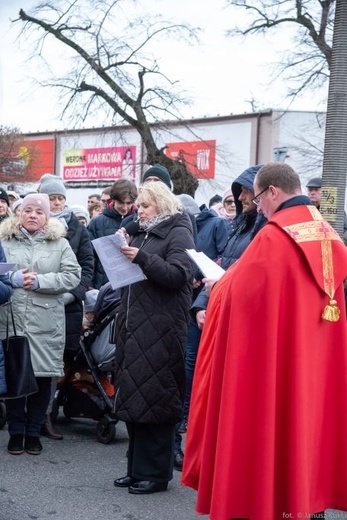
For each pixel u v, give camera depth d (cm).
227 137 2162
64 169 2623
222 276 349
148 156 1526
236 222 435
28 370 434
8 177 2623
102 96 1463
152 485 430
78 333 549
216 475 310
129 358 419
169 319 421
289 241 314
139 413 414
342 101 517
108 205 659
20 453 497
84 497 423
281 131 2025
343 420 328
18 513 396
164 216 432
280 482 314
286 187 329
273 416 307
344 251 323
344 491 330
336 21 515
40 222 504
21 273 477
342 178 523
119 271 406
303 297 312
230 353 311
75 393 550
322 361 326
